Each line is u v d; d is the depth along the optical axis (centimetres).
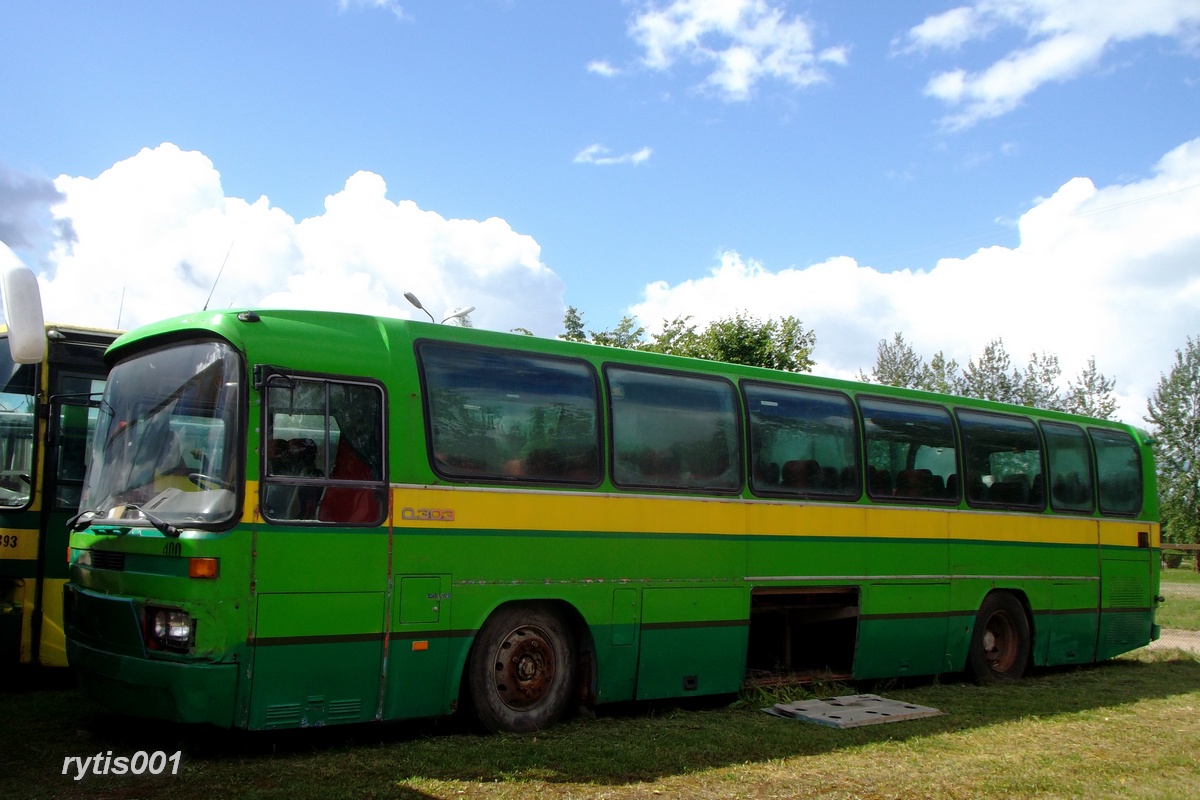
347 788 633
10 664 963
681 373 986
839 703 1012
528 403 867
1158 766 800
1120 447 1481
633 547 914
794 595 1075
